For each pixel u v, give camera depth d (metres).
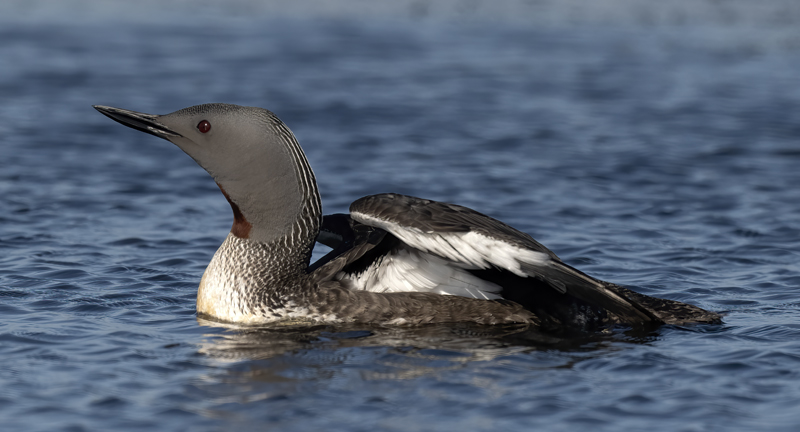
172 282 10.65
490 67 26.20
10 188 14.87
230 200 9.42
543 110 21.50
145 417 6.86
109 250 11.87
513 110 21.47
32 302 9.69
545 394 7.29
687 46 29.45
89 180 15.55
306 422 6.77
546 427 6.70
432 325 9.18
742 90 23.72
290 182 9.32
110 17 32.06
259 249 9.35
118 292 10.19
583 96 23.00
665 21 33.25
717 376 7.65
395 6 35.69
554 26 32.50
